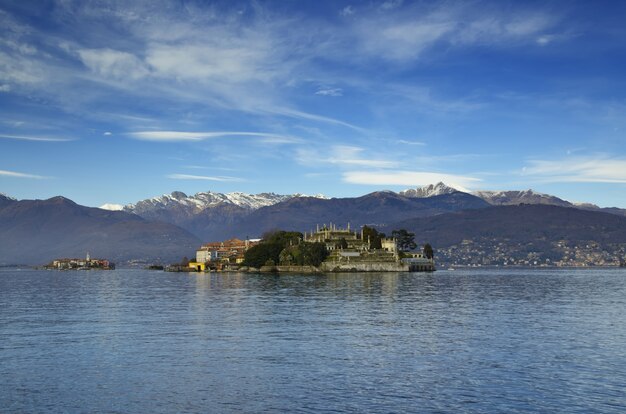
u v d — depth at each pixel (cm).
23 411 5344
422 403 5553
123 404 5547
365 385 6150
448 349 7981
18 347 8169
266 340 8688
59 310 13212
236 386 6128
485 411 5338
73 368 6900
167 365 7038
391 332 9450
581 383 6203
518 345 8275
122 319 11288
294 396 5778
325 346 8206
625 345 8294
